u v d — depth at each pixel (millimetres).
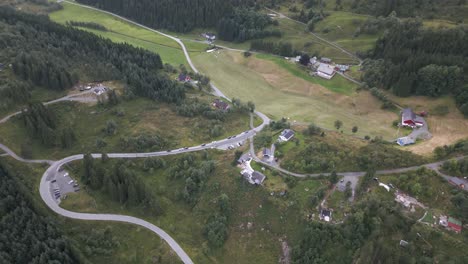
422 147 123250
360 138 135250
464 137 125688
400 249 90625
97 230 102625
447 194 100000
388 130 143875
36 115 129375
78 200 109812
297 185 108812
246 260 100312
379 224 93562
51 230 94750
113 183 109812
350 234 93500
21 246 91062
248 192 110812
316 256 92562
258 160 121312
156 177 123312
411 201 100062
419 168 105875
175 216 110688
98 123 144250
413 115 142875
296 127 142750
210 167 119750
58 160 125125
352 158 114062
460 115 138375
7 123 131750
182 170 122375
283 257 98938
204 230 105562
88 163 114312
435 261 88188
